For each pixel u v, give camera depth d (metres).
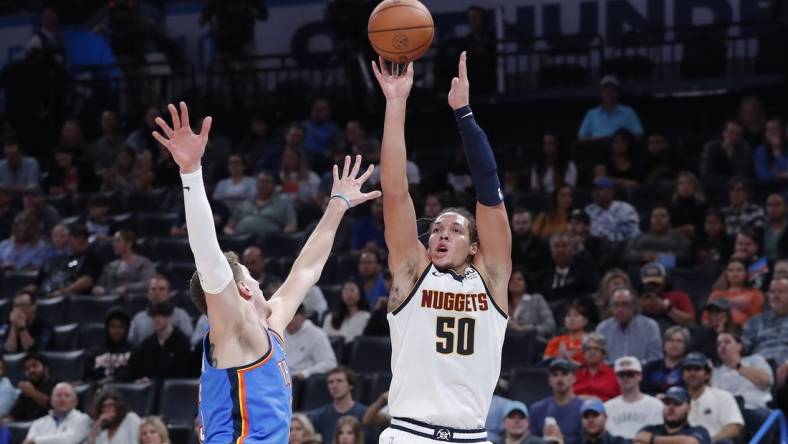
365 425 17.50
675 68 29.80
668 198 24.14
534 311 20.20
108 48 35.16
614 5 29.95
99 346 21.98
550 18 30.39
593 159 26.42
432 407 9.00
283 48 32.59
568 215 23.06
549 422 16.48
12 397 20.09
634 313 18.58
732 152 24.69
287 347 19.28
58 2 35.03
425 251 9.34
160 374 20.19
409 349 9.09
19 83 31.83
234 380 8.41
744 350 18.19
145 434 17.25
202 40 33.19
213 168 27.52
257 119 29.38
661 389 17.53
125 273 23.86
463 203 23.95
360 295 20.80
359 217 24.98
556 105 29.52
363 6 30.78
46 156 31.94
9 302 23.70
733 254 21.33
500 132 29.92
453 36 30.92
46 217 26.66
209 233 8.30
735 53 29.34
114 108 33.00
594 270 21.22
